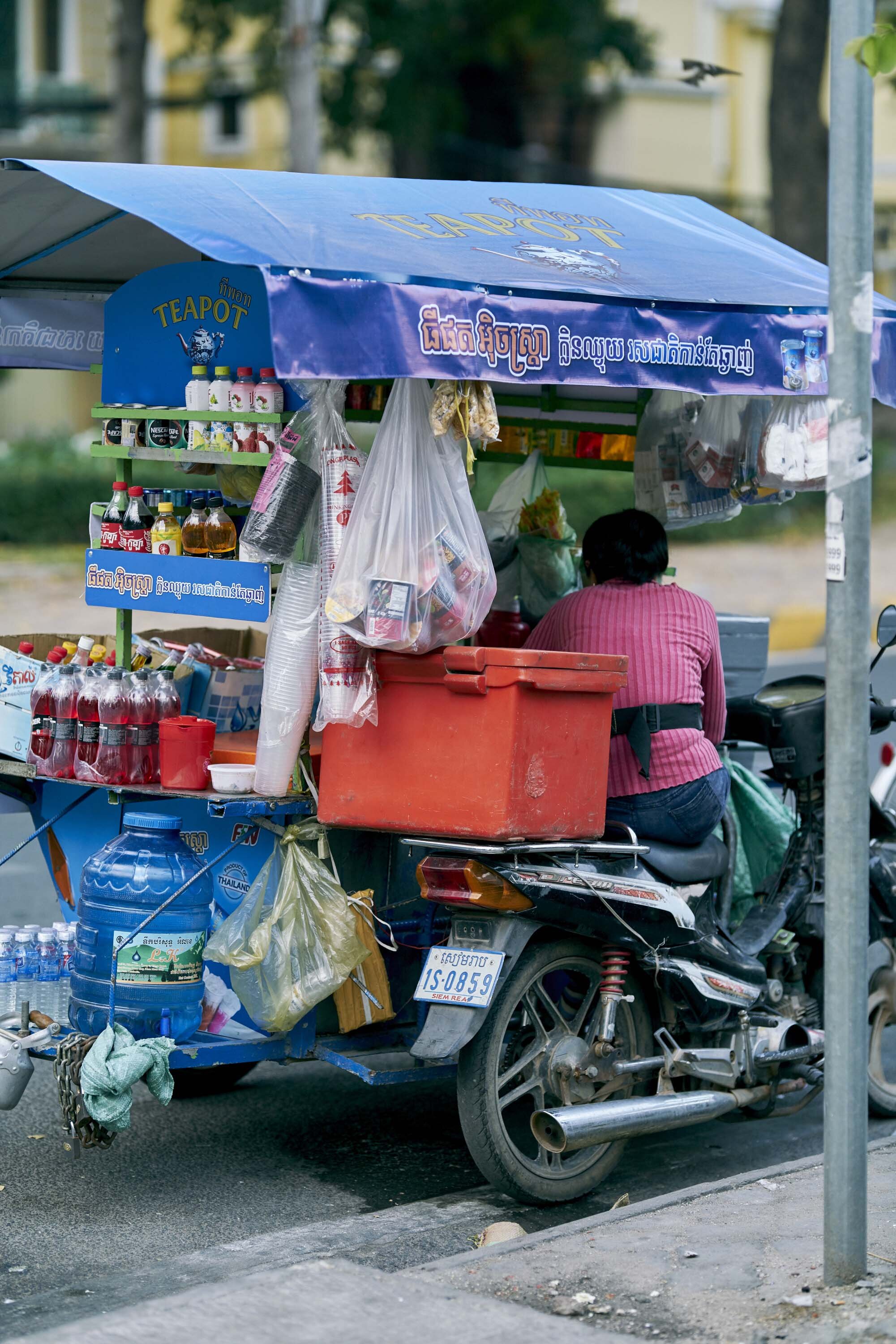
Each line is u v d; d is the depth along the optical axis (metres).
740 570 18.64
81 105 23.53
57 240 5.21
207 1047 4.24
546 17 23.31
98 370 5.45
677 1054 4.50
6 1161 4.68
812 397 4.87
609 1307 3.36
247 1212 4.32
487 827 4.02
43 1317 3.62
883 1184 4.10
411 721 4.13
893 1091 5.18
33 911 7.21
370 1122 5.13
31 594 15.09
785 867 5.15
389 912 4.53
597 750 4.27
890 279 28.28
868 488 3.36
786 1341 3.18
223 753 4.54
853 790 3.38
